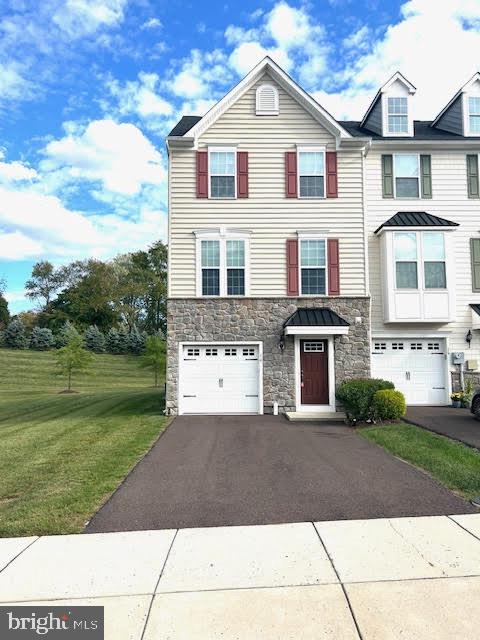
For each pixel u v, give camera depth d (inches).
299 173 600.1
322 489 257.8
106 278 2444.6
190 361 578.6
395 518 211.0
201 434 435.8
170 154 597.0
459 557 170.7
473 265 653.3
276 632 128.4
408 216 641.0
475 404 490.6
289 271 587.2
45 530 202.7
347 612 137.1
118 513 223.0
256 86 606.5
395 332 637.9
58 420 546.0
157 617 136.0
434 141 652.1
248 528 201.8
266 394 572.4
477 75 681.6
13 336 1827.0
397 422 481.4
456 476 272.1
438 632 127.6
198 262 585.6
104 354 1888.5
